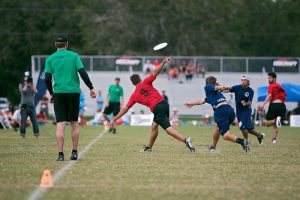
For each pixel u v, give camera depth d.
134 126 76.94
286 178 23.92
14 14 150.62
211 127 74.81
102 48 141.00
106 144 41.41
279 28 170.00
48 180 21.42
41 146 38.78
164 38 143.38
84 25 145.50
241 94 39.88
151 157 31.62
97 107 86.94
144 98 33.66
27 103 48.97
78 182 22.34
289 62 111.56
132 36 141.62
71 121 29.73
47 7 152.00
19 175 23.95
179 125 82.31
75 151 29.84
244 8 160.50
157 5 143.88
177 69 113.94
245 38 167.12
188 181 22.84
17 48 150.50
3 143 41.78
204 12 144.25
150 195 19.84
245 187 21.55
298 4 175.00
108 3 144.88
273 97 45.81
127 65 113.12
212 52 144.50
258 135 40.59
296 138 52.44
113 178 23.39
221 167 27.23
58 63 29.19
